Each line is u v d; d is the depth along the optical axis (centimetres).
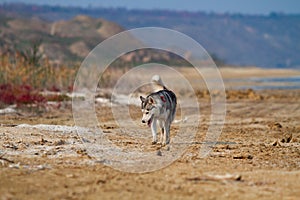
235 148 3325
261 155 3042
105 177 2327
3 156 2756
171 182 2264
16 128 3806
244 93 9350
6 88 6006
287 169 2622
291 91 11481
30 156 2783
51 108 5628
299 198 2045
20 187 2119
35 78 6744
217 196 2052
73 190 2103
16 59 7106
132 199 1991
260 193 2109
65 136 3550
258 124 5000
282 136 4047
